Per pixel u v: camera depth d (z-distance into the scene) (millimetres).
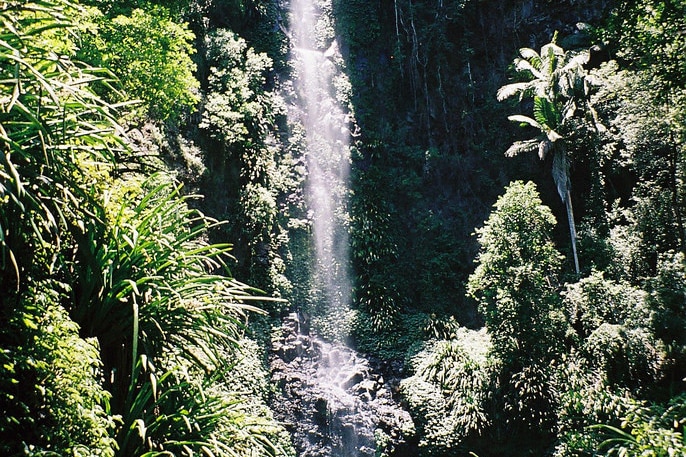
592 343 14227
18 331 3830
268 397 14234
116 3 10789
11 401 3656
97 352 4254
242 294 6168
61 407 3795
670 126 15570
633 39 13086
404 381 16578
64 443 3711
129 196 5691
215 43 18953
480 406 14672
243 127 17203
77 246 4973
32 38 4531
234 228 16516
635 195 18969
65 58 4578
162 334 4898
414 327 18562
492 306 15281
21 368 3646
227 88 18266
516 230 15312
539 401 14109
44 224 4125
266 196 17328
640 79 15625
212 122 16172
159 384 5004
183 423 5000
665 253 15703
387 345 17984
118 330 5027
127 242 4977
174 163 14070
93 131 4586
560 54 20312
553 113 19516
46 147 4195
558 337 14633
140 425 4344
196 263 5898
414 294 20359
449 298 20453
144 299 5074
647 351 13734
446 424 15016
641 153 17625
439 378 16000
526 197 15562
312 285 18438
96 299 4922
